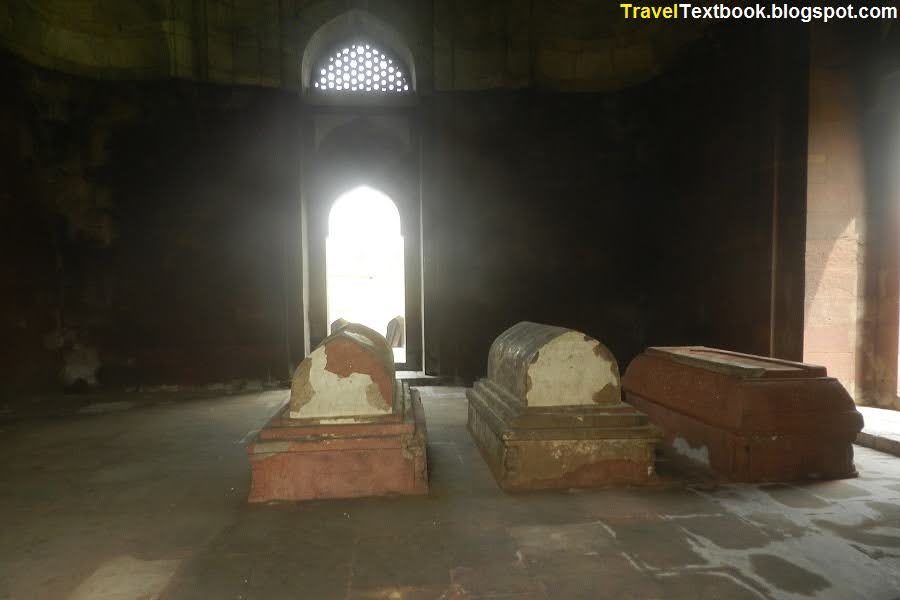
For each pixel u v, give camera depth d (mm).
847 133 5152
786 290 5340
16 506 3281
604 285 7523
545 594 2297
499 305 7457
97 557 2645
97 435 4918
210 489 3553
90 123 6707
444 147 7355
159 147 6887
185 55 6758
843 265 5195
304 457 3346
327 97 7586
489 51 7320
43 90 6383
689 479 3664
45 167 6438
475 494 3432
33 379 6293
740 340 5871
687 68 6660
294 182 7199
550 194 7477
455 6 7270
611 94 7453
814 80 5113
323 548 2719
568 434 3518
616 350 7566
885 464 3971
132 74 6824
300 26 7191
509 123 7375
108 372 6863
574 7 7270
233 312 7082
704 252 6438
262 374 7148
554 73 7461
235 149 7051
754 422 3594
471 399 4848
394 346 11539
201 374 7027
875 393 5262
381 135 7809
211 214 7020
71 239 6684
